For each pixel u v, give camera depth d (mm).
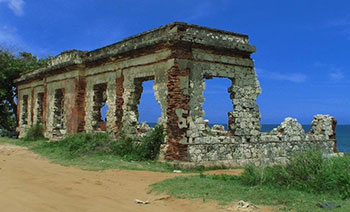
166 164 14133
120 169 13211
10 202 8414
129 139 16328
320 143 18609
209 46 15188
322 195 8258
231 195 8555
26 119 30781
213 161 14898
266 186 9297
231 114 16062
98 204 8359
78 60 20844
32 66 33812
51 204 8312
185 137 14367
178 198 8625
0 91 32625
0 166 13906
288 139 17469
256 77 16781
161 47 15016
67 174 12359
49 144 20344
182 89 14430
